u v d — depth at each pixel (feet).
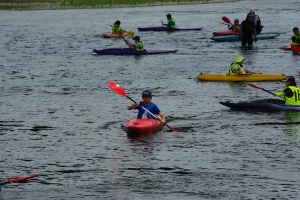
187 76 231.91
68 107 181.06
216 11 552.82
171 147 135.03
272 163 122.21
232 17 488.44
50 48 332.39
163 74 238.48
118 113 171.73
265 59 271.28
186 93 198.39
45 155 130.93
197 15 518.37
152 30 412.36
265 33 368.27
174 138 142.20
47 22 490.49
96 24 463.83
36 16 552.82
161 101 186.29
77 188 109.60
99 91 206.69
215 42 342.03
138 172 118.32
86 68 259.60
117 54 300.81
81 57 294.66
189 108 174.91
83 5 655.35
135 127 145.18
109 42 358.02
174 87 209.97
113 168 120.98
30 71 254.68
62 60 286.05
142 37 377.09
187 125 154.40
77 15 552.41
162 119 152.05
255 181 111.86
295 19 453.17
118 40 368.68
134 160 126.11
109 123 159.63
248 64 258.16
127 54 298.97
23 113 173.68
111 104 184.55
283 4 619.26
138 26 441.68
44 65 271.08
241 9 567.59
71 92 206.08
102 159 127.34
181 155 128.88
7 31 428.56
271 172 116.78
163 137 143.43
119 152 132.05
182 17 504.43
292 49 294.87
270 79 216.74
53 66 267.39
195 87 208.95
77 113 172.55
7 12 608.19
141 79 228.22
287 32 374.22
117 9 615.16
